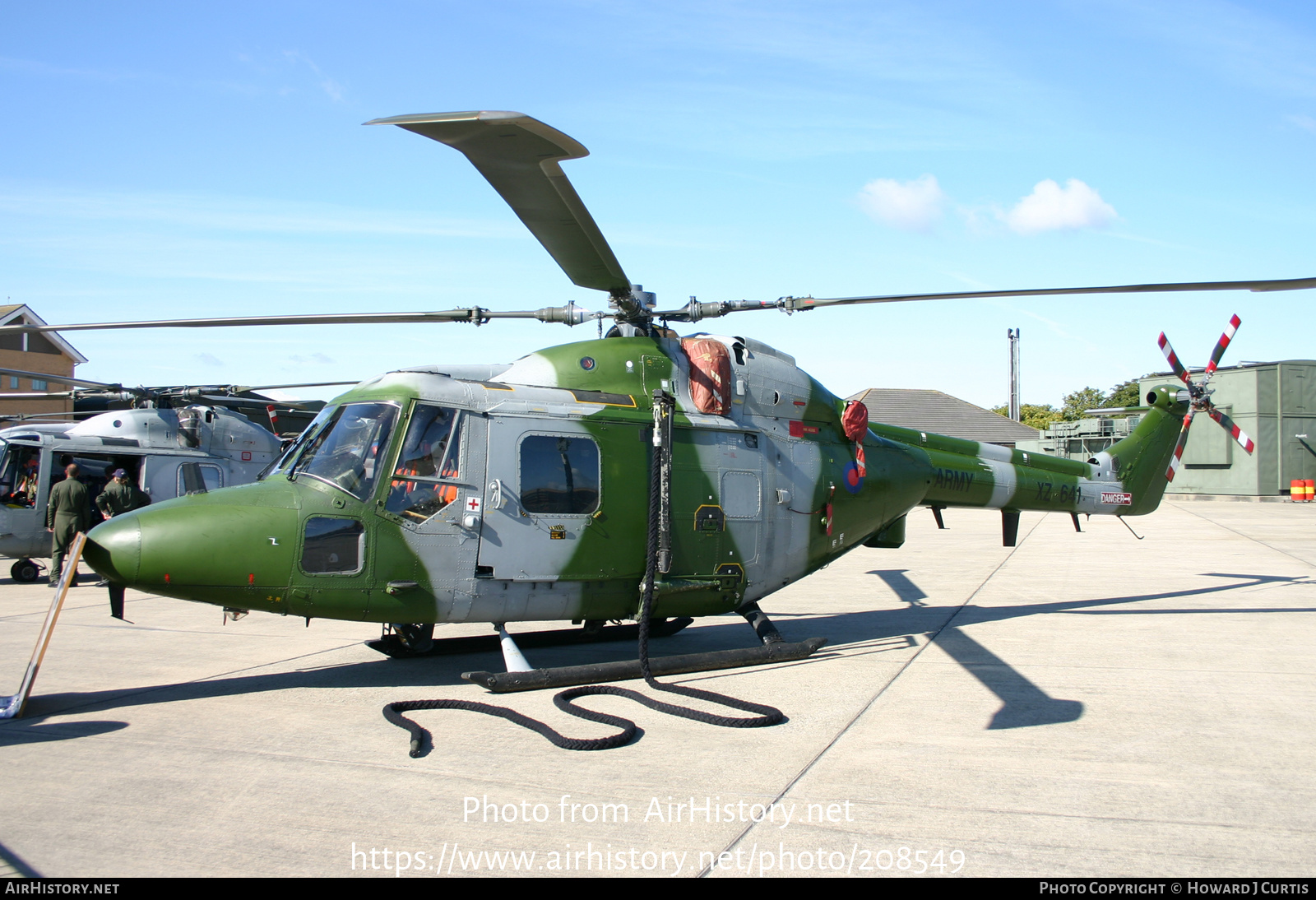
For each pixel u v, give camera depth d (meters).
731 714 5.72
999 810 4.05
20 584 12.94
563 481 6.43
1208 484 34.44
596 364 6.89
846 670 6.85
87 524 12.52
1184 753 4.88
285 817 3.96
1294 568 13.59
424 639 6.96
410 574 6.02
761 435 7.30
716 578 6.96
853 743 5.04
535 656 7.66
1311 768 4.64
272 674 6.80
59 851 3.60
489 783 4.39
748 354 7.39
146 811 4.02
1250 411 32.72
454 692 6.23
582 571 6.45
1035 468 9.93
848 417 7.92
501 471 6.26
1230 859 3.55
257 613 9.79
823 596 11.18
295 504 5.92
